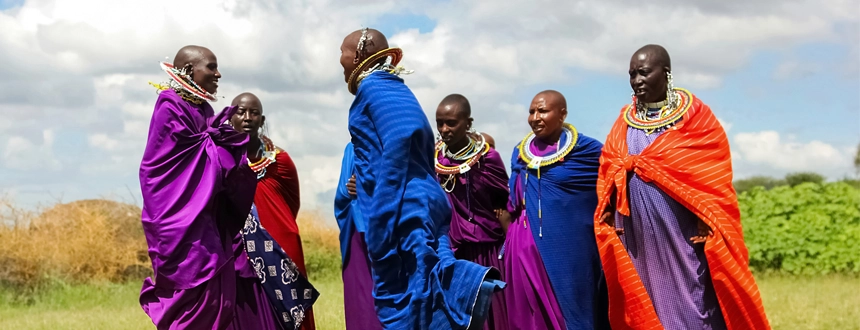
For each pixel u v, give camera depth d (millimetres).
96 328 10602
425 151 6016
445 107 7992
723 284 6621
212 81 6883
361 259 6441
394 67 6281
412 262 5859
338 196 6652
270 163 8820
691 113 6789
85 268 16250
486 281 5551
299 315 8070
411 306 5793
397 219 5836
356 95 6184
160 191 6551
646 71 6875
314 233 18344
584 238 7602
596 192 7664
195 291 6551
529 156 7805
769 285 14438
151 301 6723
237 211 7008
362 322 6406
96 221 16625
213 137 6840
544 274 7641
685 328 6801
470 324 5543
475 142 8211
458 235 8094
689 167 6707
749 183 39219
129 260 16594
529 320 7645
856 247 16500
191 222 6488
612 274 7000
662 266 6879
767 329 6727
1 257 15422
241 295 7527
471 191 8109
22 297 14867
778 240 16969
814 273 16391
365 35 6199
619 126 7145
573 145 7633
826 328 9445
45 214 16781
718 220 6621
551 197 7652
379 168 5926
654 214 6855
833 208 17672
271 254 7988
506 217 8297
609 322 7543
